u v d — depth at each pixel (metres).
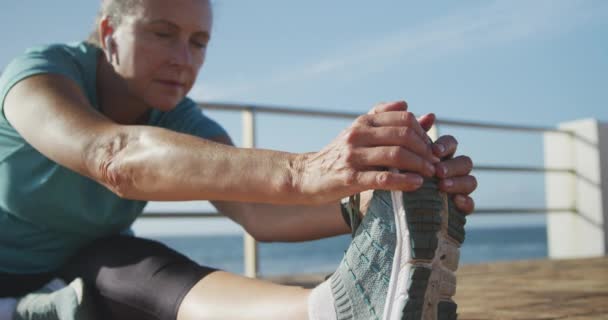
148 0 1.21
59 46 1.26
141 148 0.90
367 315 0.85
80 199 1.24
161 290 1.08
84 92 1.20
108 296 1.17
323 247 37.53
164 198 0.90
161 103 1.29
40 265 1.34
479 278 2.71
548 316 1.61
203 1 1.26
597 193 4.54
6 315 1.22
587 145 4.63
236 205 1.37
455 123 3.86
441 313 0.86
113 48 1.28
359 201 0.96
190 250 54.28
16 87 1.11
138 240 1.25
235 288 1.01
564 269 3.11
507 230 62.56
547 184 4.82
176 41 1.25
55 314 1.16
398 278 0.83
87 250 1.31
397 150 0.78
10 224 1.27
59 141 0.99
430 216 0.82
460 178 0.85
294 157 0.82
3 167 1.20
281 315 0.92
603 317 1.59
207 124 1.49
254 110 3.09
